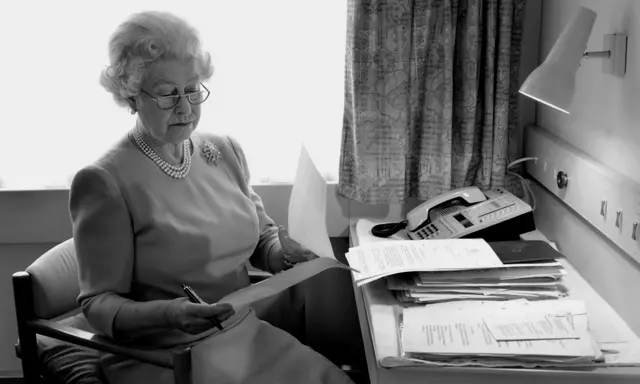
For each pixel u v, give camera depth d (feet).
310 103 8.45
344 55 8.30
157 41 6.13
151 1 8.23
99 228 6.19
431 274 6.07
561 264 6.49
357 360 9.11
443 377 4.98
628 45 5.77
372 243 6.84
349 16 7.94
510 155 8.49
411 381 5.01
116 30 6.26
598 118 6.47
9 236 8.62
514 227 7.16
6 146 8.51
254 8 8.25
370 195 8.29
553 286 5.98
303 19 8.26
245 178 7.39
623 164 5.93
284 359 6.55
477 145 8.37
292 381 6.30
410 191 8.59
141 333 5.97
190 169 6.81
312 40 8.30
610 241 6.20
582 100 6.88
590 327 5.46
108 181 6.22
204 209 6.72
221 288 6.77
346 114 8.23
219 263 6.75
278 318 7.66
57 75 8.38
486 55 8.02
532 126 8.46
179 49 6.20
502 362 4.96
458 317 5.51
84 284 6.26
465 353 4.98
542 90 5.75
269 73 8.39
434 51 7.98
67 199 8.52
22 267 8.87
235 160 7.29
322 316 9.04
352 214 8.71
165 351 5.73
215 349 6.29
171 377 6.22
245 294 5.69
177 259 6.46
